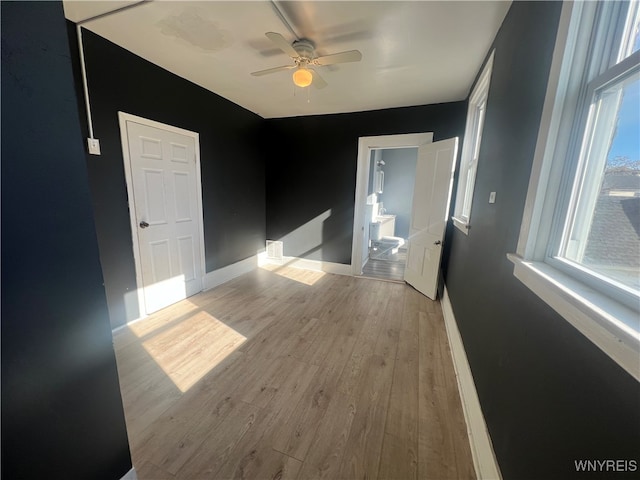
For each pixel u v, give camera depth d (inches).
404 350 84.1
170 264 110.7
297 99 128.9
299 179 164.2
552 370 29.6
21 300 28.6
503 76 62.1
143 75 91.7
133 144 90.9
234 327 96.3
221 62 93.2
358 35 75.0
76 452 35.0
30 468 30.8
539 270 33.5
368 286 142.1
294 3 62.9
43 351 30.9
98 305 35.9
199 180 120.3
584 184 31.7
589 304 23.3
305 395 64.6
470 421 56.2
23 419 29.8
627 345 18.3
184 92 108.4
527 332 36.6
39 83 28.3
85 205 33.6
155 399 62.5
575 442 24.7
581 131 32.1
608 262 26.5
